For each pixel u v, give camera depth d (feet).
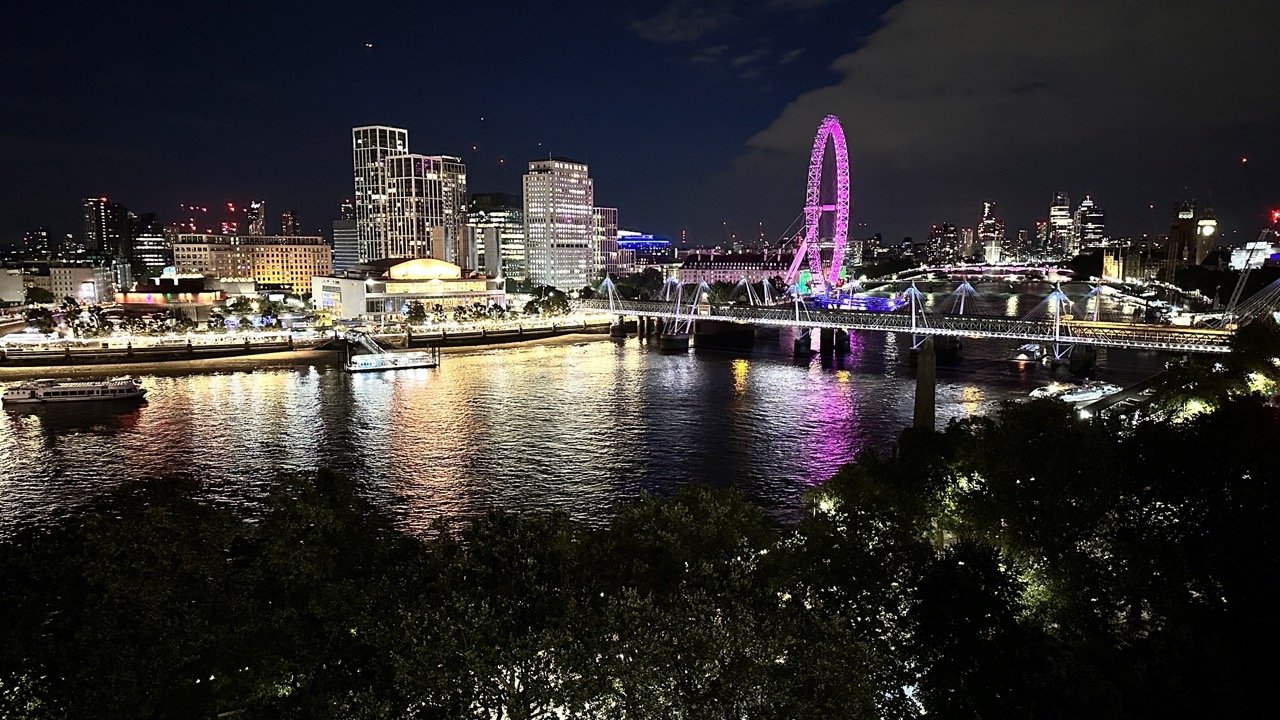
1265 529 167.84
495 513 164.25
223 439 497.46
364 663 128.36
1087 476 181.98
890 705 136.36
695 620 120.98
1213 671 139.85
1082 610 170.91
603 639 117.19
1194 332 653.71
